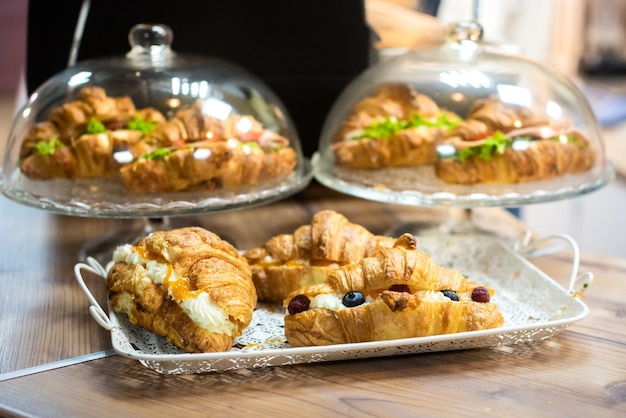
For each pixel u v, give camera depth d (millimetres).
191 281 875
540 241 1020
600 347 883
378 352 851
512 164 1094
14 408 808
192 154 1058
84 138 1072
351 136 1166
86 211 1036
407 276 863
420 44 1415
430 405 804
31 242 1144
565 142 1120
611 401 807
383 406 803
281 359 843
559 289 927
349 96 1214
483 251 1020
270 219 1207
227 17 1293
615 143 1787
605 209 1757
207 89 1106
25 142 1104
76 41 1288
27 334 921
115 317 889
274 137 1117
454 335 845
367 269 872
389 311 848
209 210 1044
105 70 1122
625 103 1895
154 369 837
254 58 1312
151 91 1098
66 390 832
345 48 1316
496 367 853
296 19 1300
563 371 848
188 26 1293
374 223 1196
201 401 814
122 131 1079
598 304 960
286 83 1316
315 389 825
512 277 983
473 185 1109
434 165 1131
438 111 1147
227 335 862
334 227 957
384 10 1411
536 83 1154
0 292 1009
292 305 875
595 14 2047
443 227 1178
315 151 1350
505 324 914
